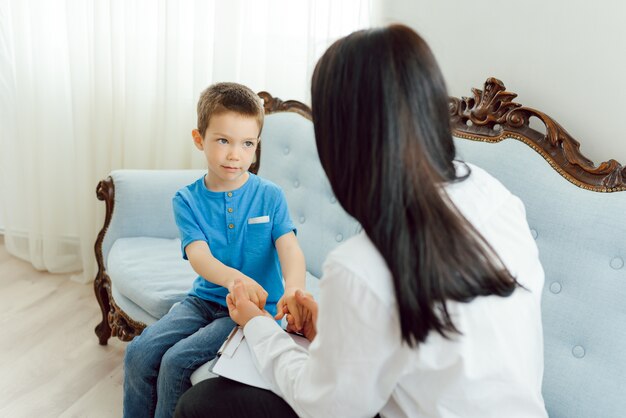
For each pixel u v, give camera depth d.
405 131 0.78
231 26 2.43
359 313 0.82
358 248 0.83
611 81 1.58
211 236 1.56
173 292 1.85
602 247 1.41
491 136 1.68
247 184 1.59
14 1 2.75
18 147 2.95
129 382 1.56
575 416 1.38
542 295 1.48
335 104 0.82
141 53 2.64
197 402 1.15
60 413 1.92
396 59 0.79
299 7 2.34
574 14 1.62
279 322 1.58
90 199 2.84
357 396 0.89
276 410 1.10
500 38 1.79
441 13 1.92
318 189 2.08
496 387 0.86
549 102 1.71
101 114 2.73
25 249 3.08
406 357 0.84
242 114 1.49
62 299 2.71
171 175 2.33
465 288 0.80
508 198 0.98
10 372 2.12
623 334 1.35
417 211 0.78
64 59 2.83
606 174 1.45
